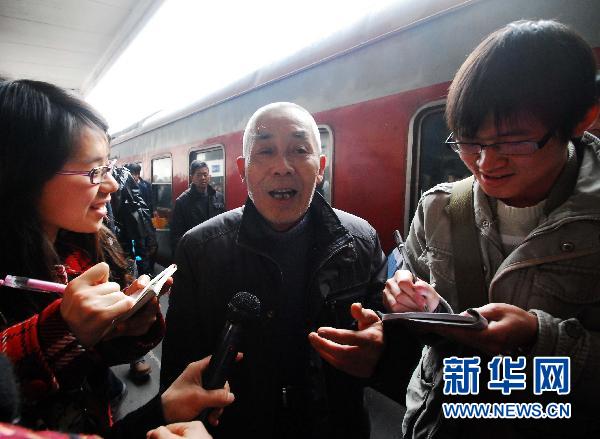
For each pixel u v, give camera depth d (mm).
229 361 711
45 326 582
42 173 682
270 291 1013
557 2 1402
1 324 684
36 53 7270
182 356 1010
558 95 570
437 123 1845
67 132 690
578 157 714
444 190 879
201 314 1023
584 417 648
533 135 603
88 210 782
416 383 948
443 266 840
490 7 1597
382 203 2096
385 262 1198
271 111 971
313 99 2494
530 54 568
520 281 701
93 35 6469
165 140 5098
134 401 2379
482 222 792
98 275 621
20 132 658
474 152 662
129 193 2875
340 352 721
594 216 633
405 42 1944
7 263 717
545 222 685
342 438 1040
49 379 594
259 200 985
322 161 1104
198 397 652
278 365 996
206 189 3611
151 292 624
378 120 2082
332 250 1022
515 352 646
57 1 5117
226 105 3562
